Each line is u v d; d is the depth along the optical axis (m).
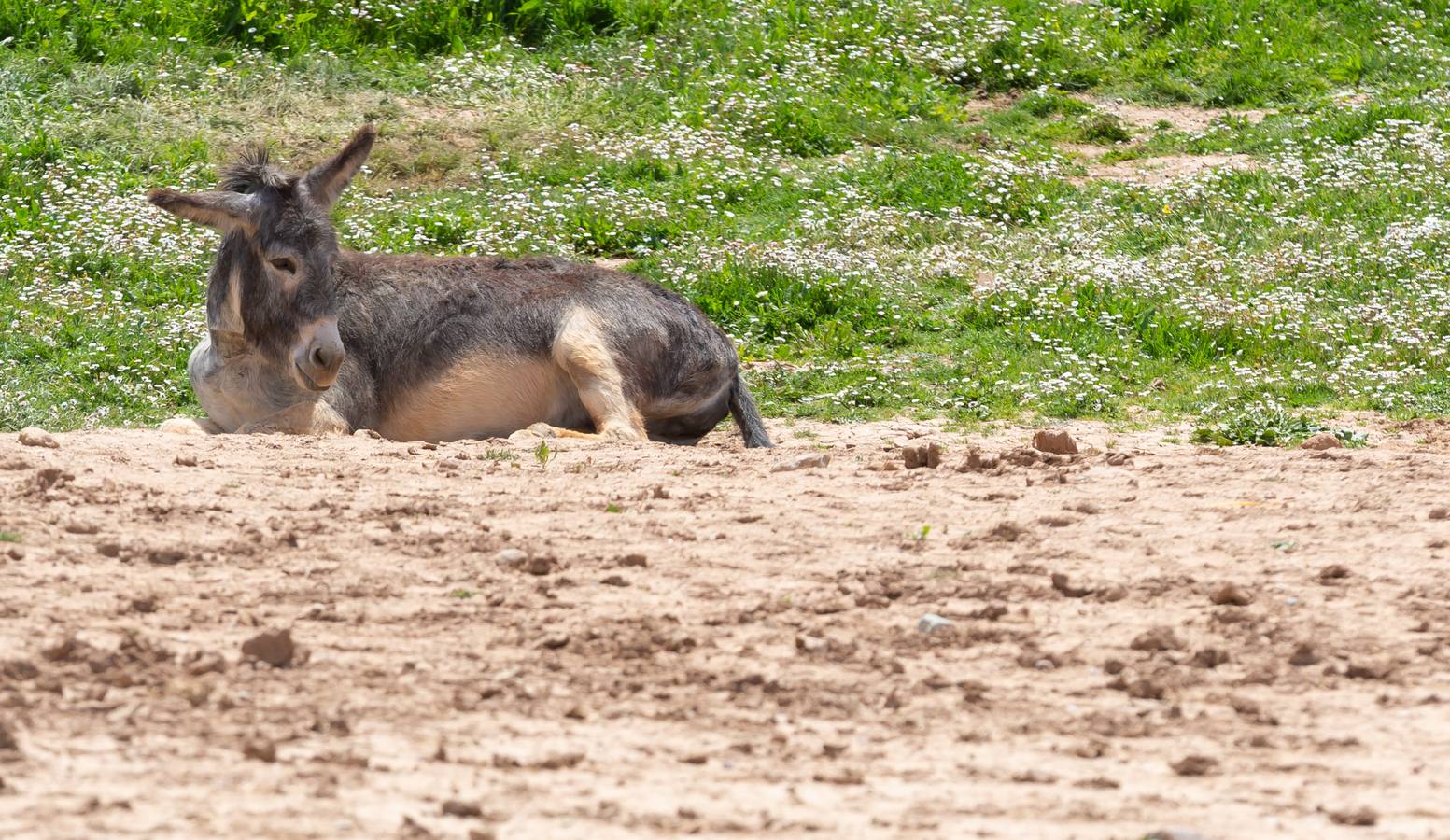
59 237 57.19
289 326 32.88
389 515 24.48
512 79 79.56
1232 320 51.72
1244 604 20.23
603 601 20.06
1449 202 64.75
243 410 35.22
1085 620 19.69
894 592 20.70
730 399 38.53
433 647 18.02
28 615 18.28
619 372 36.22
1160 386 47.22
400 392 36.16
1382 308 52.81
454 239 61.06
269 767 13.84
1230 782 14.23
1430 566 22.08
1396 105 78.06
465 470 28.72
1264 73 87.06
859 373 47.81
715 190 67.50
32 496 24.11
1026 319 52.97
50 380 45.62
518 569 21.50
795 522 24.69
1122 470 29.70
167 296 53.72
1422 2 96.69
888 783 14.08
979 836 12.51
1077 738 15.56
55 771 13.54
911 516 25.33
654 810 13.04
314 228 32.91
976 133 79.88
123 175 65.44
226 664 16.75
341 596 19.91
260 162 34.06
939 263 58.72
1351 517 25.20
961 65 86.69
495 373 36.22
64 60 75.00
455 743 14.81
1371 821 12.94
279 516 24.12
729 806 13.24
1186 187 67.94
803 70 84.38
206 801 12.88
